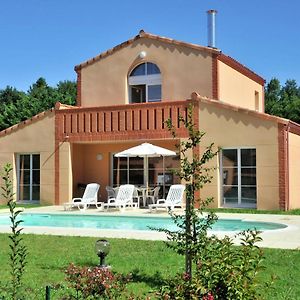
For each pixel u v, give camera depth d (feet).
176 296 15.23
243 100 86.99
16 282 17.80
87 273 16.87
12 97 200.85
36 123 78.84
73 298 16.98
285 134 63.16
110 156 80.43
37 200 79.10
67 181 76.28
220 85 76.33
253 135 64.49
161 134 70.38
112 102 82.69
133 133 72.43
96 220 61.57
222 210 63.46
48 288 16.60
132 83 81.76
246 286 14.84
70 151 76.69
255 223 52.47
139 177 78.64
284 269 27.25
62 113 77.10
